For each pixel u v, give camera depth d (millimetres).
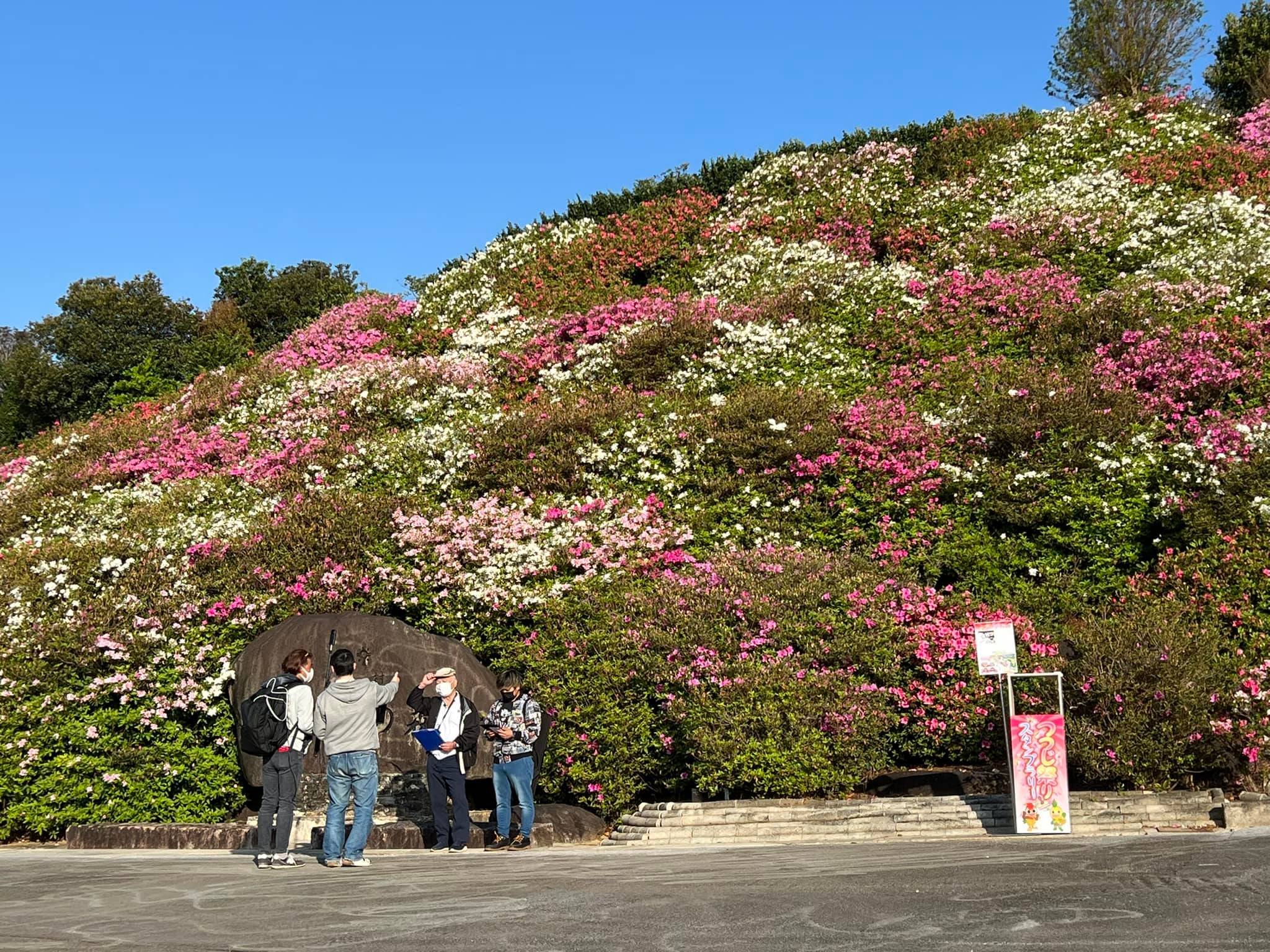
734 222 26047
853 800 10531
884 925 5547
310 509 15352
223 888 7609
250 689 12422
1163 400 16312
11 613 14133
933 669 11680
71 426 23922
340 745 8789
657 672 11531
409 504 15531
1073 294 19984
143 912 6594
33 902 7117
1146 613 11383
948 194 25422
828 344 19906
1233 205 22625
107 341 45250
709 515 15375
